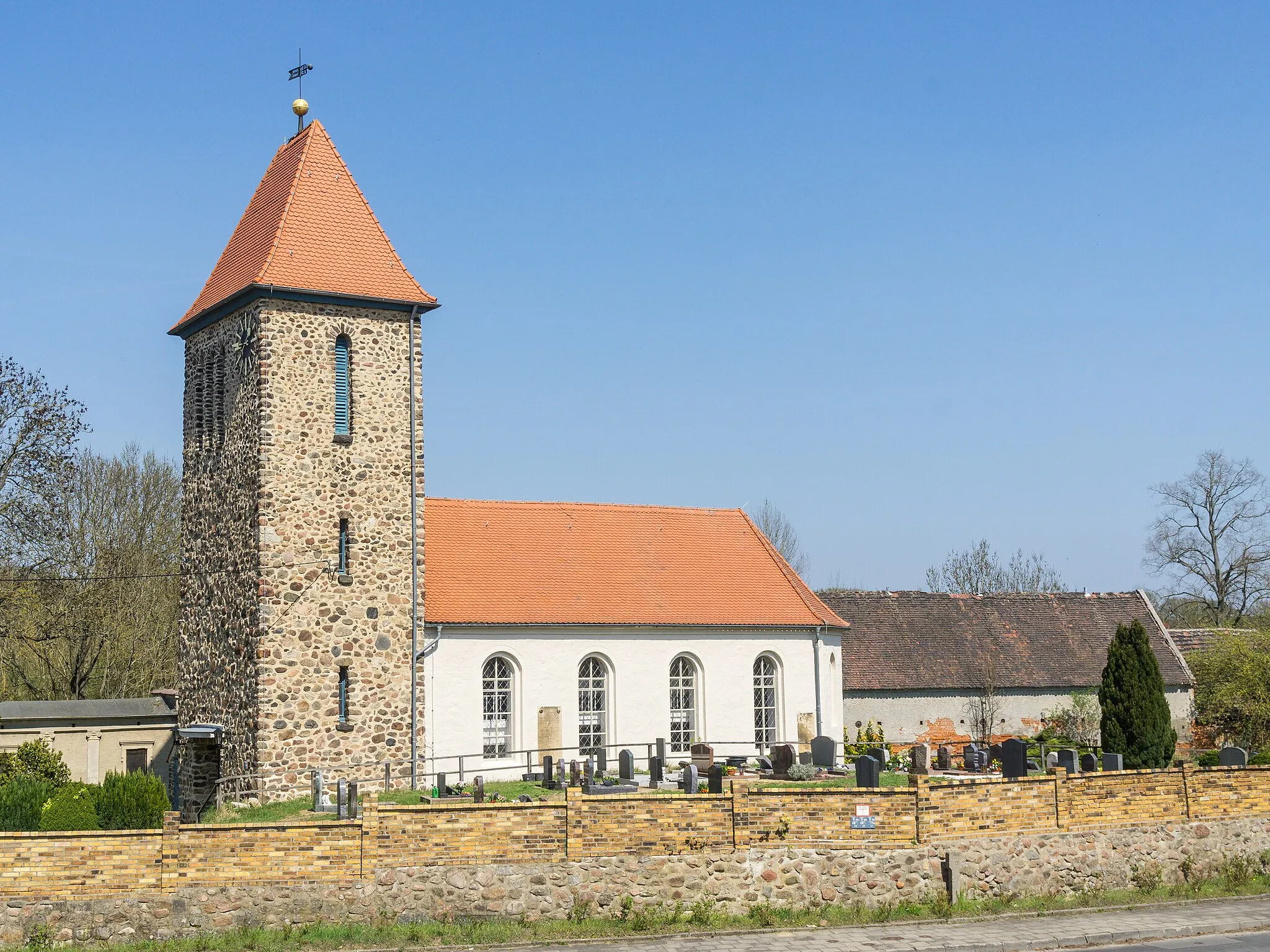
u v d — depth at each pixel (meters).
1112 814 35.69
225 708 44.16
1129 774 36.09
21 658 66.19
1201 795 36.97
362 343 44.78
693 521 56.59
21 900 28.12
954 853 32.66
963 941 29.17
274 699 41.97
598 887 30.78
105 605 63.56
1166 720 47.78
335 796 39.47
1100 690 48.75
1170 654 68.38
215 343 46.62
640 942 29.09
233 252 47.44
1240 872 36.00
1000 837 33.97
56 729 49.69
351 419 44.34
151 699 53.16
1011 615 67.50
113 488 72.44
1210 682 62.38
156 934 28.55
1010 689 63.91
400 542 44.78
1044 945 29.19
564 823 30.88
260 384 42.94
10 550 56.34
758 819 31.98
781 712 53.38
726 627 51.94
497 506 52.69
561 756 48.12
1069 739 62.75
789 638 53.72
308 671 42.66
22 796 32.62
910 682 62.03
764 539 57.38
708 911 30.95
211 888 28.98
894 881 32.47
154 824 33.06
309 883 29.44
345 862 29.67
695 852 31.44
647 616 50.75
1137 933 30.17
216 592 45.28
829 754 45.62
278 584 42.41
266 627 42.09
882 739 58.28
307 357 43.81
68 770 47.28
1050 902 33.31
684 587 53.00
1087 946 29.38
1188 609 98.06
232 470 44.62
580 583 50.94
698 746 47.56
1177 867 36.12
